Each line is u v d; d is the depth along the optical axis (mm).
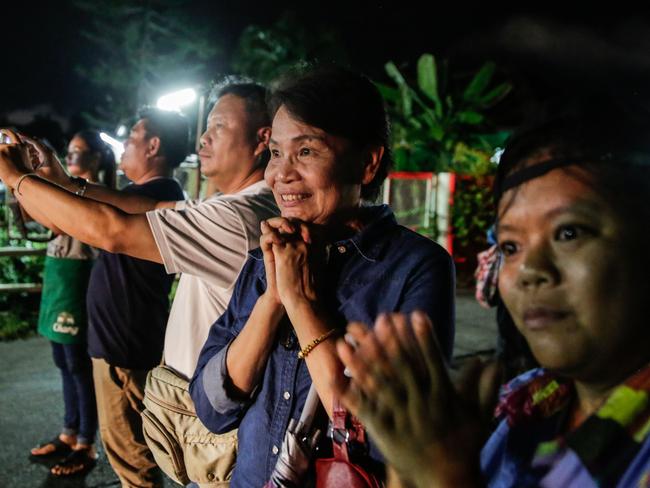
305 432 1366
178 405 1909
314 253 1464
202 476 1849
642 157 655
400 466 683
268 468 1479
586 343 653
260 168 2262
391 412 680
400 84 12227
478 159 9797
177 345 2051
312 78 1507
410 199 9625
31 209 1996
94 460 3590
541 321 667
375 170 1591
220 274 1938
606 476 671
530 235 678
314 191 1501
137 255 1896
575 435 709
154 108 3232
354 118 1490
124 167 3193
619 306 640
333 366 1325
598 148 657
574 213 646
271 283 1467
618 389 676
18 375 5078
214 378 1562
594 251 643
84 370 3551
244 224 1953
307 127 1480
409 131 11719
